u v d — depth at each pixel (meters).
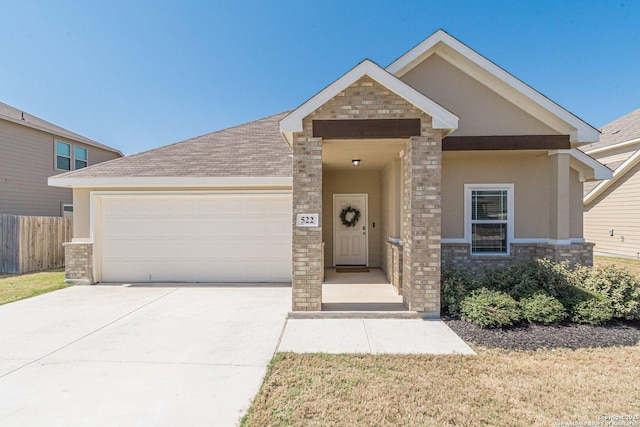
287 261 9.27
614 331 5.31
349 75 5.97
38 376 4.01
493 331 5.37
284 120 6.06
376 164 9.70
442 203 8.33
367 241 11.49
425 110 5.99
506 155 8.25
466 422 3.11
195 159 9.87
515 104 7.91
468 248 8.12
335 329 5.58
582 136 7.43
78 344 4.96
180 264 9.35
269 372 4.09
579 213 8.29
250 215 9.30
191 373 4.07
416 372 4.07
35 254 11.43
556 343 4.91
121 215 9.38
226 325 5.80
